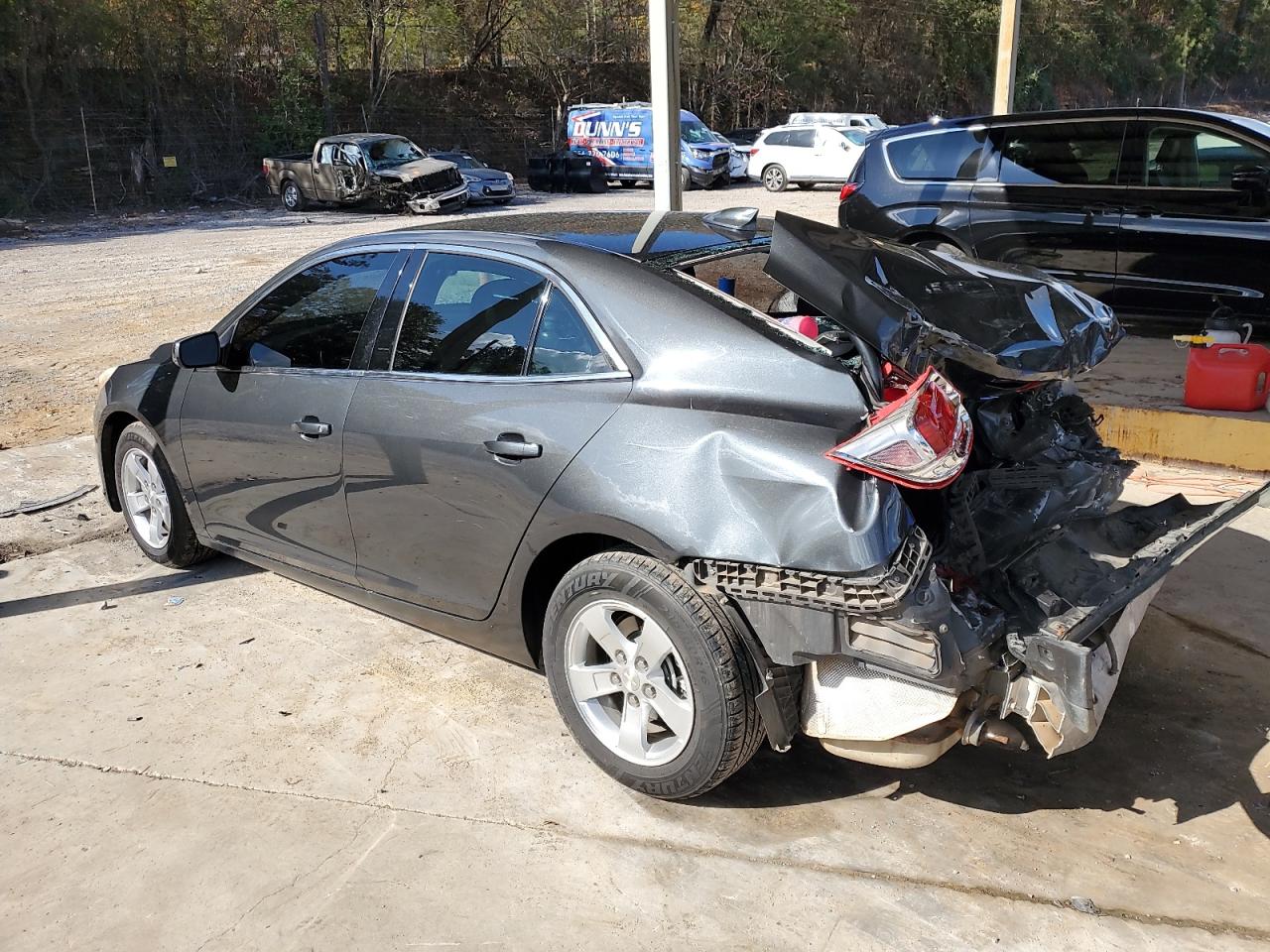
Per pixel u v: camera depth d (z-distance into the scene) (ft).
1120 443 19.81
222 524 15.07
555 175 97.76
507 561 11.17
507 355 11.35
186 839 10.18
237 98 106.83
